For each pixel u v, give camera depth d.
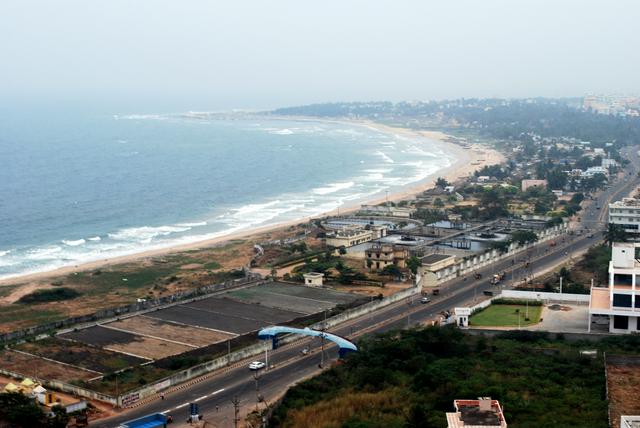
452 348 164.12
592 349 162.38
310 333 172.38
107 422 137.38
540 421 122.06
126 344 181.38
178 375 156.75
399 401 136.38
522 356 159.12
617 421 122.12
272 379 158.00
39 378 159.50
